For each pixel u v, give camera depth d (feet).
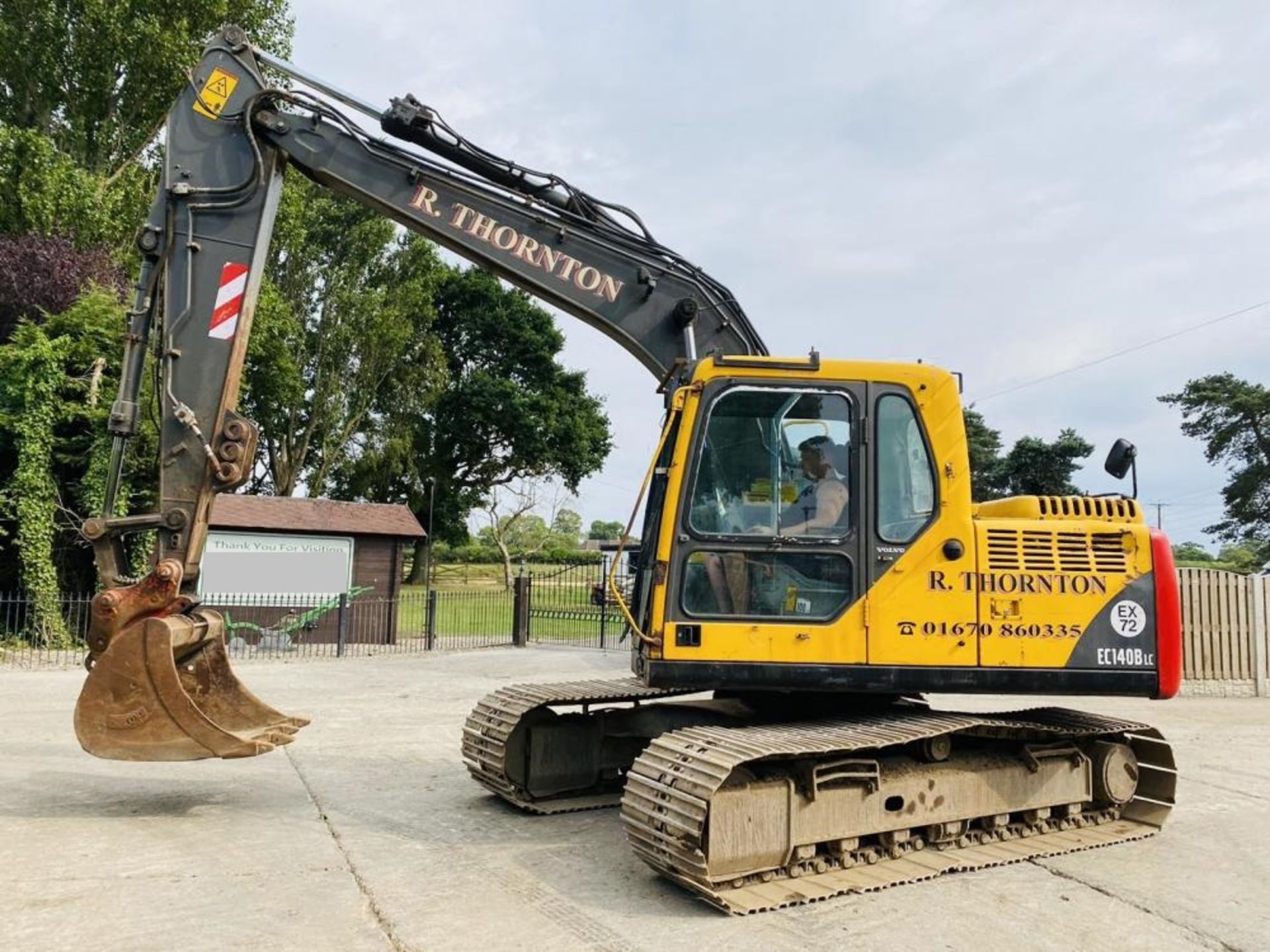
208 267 21.44
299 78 22.08
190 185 21.62
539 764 22.25
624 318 21.67
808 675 17.58
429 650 61.93
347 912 14.88
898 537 18.16
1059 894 16.47
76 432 58.44
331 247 122.42
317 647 62.34
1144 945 14.12
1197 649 44.19
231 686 21.95
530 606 69.00
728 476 18.07
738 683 17.51
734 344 21.76
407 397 132.46
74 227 67.31
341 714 35.63
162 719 19.17
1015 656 18.20
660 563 17.75
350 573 64.49
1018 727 19.29
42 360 54.65
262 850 18.22
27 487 54.19
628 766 23.59
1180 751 30.50
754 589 17.80
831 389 18.40
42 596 53.88
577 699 22.27
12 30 70.85
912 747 19.02
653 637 17.54
